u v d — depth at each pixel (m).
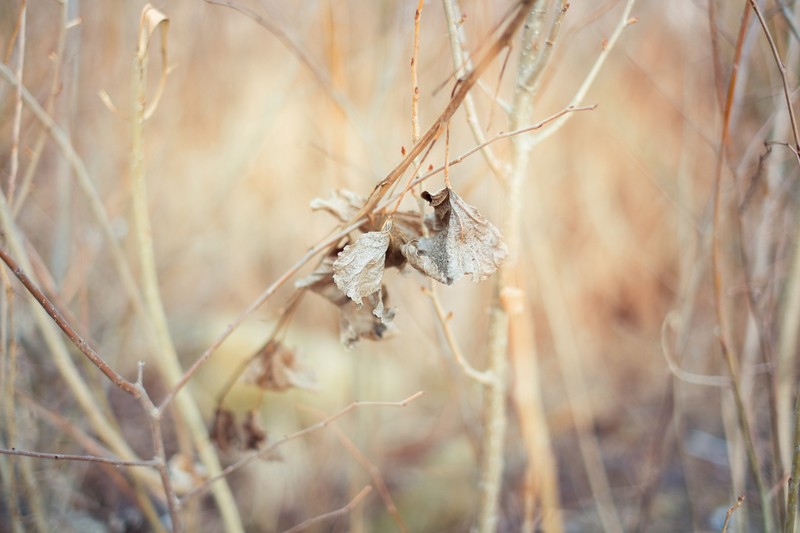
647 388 2.74
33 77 1.66
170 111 2.21
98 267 2.12
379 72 1.88
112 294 2.12
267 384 1.13
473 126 1.05
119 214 1.89
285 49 2.30
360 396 2.12
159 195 2.37
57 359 1.32
